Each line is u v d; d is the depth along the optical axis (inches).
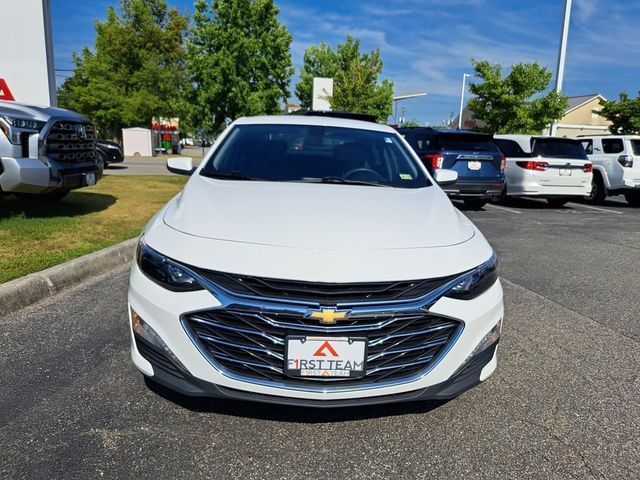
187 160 141.7
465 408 99.2
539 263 227.1
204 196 102.7
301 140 138.9
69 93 1507.1
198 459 80.4
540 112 717.9
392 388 80.4
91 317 136.8
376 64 986.1
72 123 233.8
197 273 78.6
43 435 84.8
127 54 1375.5
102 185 404.5
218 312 77.9
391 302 77.7
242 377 79.0
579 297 176.4
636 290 186.5
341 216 93.1
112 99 1280.8
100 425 88.4
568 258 239.1
